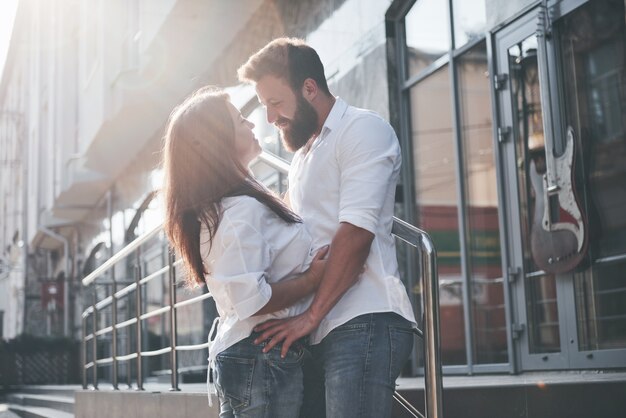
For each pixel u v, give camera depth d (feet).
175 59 35.96
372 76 23.82
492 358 20.01
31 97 82.94
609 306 16.84
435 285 8.45
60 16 60.03
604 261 17.01
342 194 7.70
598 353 16.93
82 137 51.57
